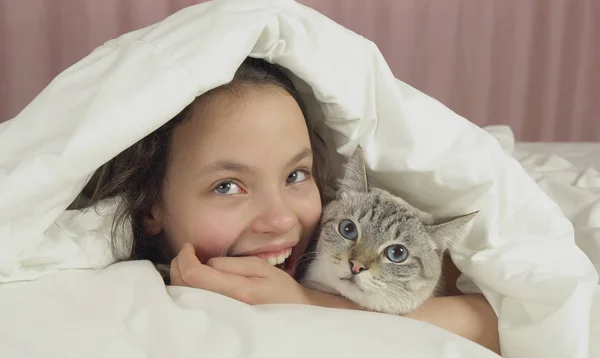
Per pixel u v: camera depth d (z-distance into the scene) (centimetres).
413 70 224
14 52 179
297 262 102
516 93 240
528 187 100
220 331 67
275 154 89
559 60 242
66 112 78
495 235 95
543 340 83
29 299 71
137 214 94
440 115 100
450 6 223
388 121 98
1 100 181
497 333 93
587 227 113
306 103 103
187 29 84
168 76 79
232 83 91
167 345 65
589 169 142
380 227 99
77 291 74
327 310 73
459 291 108
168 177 91
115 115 76
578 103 248
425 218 103
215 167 87
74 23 182
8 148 76
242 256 91
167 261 97
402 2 215
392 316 76
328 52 93
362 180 102
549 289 86
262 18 86
